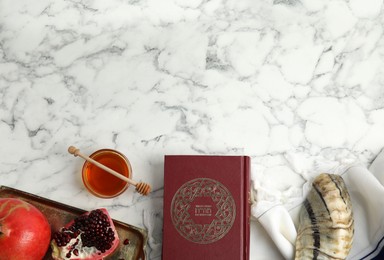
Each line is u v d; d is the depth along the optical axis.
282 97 1.33
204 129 1.32
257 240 1.30
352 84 1.34
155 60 1.33
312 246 1.23
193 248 1.22
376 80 1.34
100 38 1.33
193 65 1.33
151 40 1.34
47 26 1.33
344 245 1.21
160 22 1.33
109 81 1.33
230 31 1.34
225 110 1.33
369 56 1.34
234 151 1.32
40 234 1.16
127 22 1.34
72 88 1.33
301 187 1.31
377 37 1.34
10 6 1.33
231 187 1.23
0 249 1.13
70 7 1.34
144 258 1.23
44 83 1.33
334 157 1.33
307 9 1.34
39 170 1.31
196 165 1.24
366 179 1.26
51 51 1.33
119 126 1.32
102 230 1.18
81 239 1.19
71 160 1.31
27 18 1.33
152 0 1.34
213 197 1.23
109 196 1.24
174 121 1.32
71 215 1.27
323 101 1.33
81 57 1.33
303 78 1.33
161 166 1.31
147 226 1.30
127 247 1.25
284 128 1.33
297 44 1.34
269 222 1.26
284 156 1.32
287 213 1.26
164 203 1.23
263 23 1.34
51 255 1.25
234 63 1.33
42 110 1.32
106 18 1.34
